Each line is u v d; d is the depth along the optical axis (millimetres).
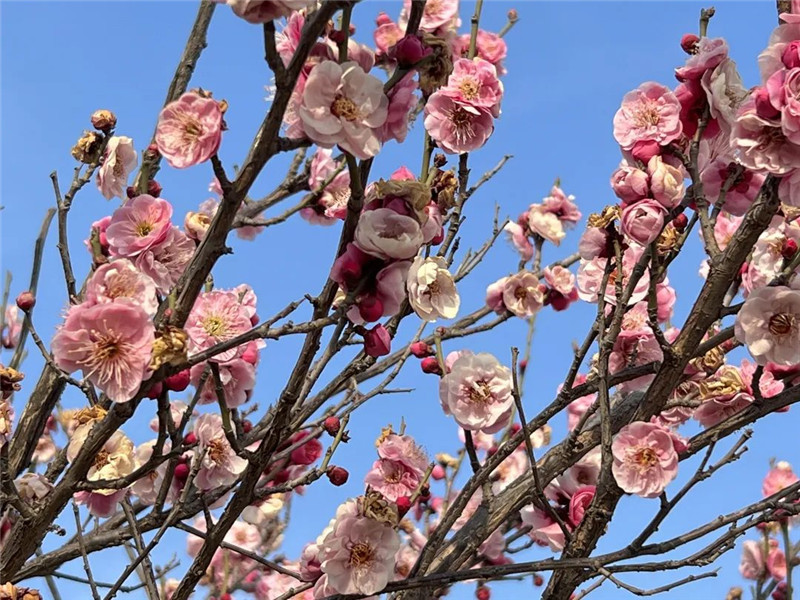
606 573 2516
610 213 2777
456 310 2732
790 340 2660
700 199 2721
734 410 3287
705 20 2996
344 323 2471
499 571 2695
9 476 2496
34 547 2602
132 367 2090
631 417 2943
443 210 3160
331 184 3594
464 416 3023
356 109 2115
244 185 2074
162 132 2084
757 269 3385
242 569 4688
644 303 3512
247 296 3307
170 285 2818
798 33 2525
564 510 3201
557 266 4457
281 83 1950
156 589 2732
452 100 3104
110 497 3023
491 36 3721
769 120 2457
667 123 2756
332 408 3057
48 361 2709
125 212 2838
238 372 2980
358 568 2814
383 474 3246
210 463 3119
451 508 2922
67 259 2912
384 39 3570
